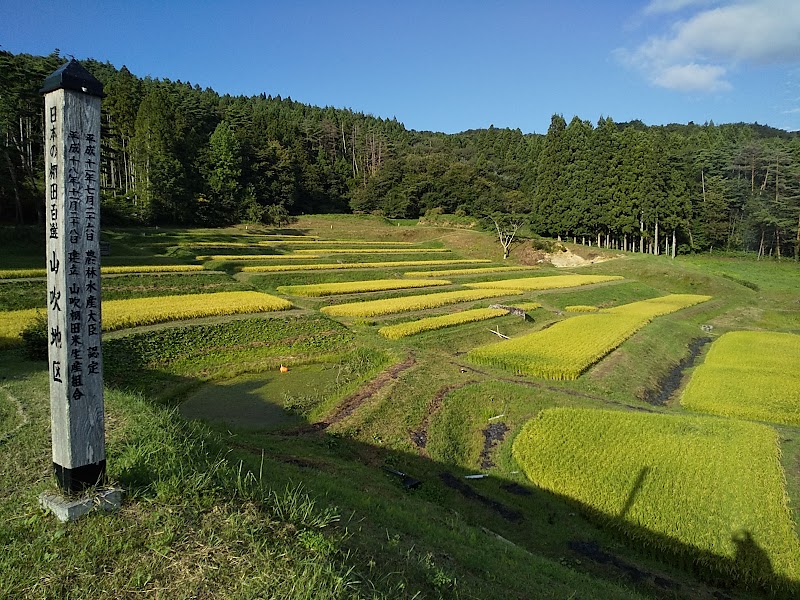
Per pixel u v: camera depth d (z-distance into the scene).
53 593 5.60
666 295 58.31
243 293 37.94
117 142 79.38
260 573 6.07
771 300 54.47
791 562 12.62
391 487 14.60
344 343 31.11
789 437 20.09
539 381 25.67
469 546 10.53
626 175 76.75
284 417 20.77
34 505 7.30
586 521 14.66
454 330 34.72
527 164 112.56
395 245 79.25
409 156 126.00
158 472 8.15
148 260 46.31
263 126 116.12
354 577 6.64
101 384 7.36
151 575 5.93
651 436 19.25
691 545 13.27
